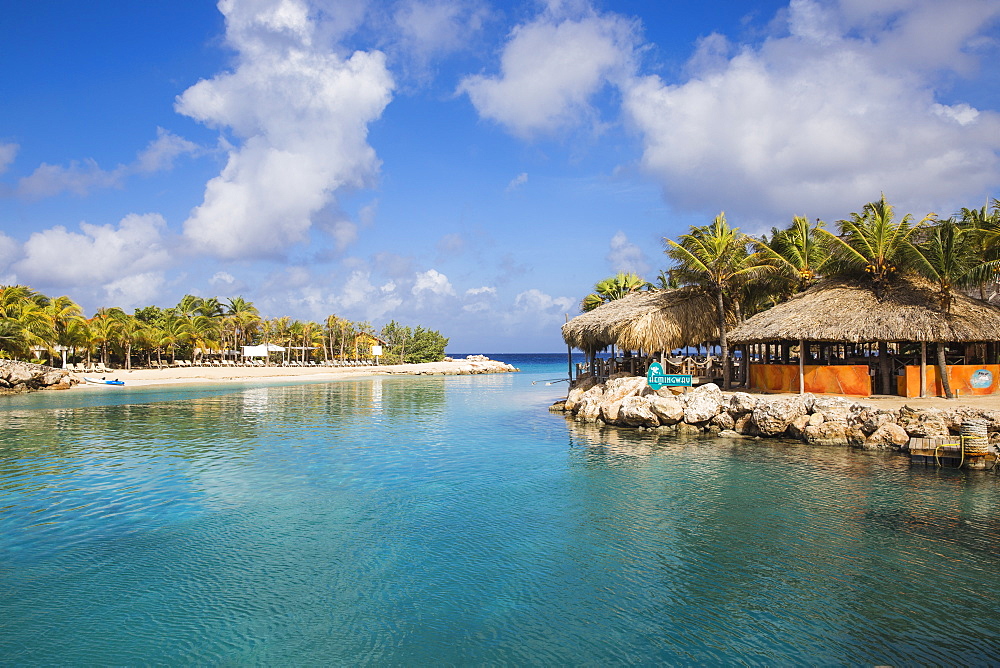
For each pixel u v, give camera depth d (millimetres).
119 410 34250
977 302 24031
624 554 10516
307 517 12750
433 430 25797
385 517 12734
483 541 11234
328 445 21781
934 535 11164
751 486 14844
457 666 7125
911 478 15234
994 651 7270
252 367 91250
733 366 32594
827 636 7680
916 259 23500
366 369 100438
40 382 48875
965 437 16000
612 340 28594
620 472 16656
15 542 11227
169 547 10969
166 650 7484
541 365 169000
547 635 7828
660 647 7496
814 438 19875
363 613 8445
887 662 7070
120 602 8773
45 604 8711
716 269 27969
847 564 9898
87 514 12992
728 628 7930
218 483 15727
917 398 22562
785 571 9664
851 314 23625
